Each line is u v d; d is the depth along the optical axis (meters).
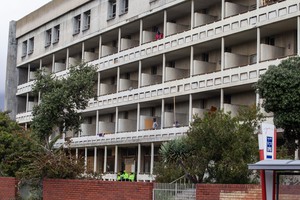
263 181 13.16
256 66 34.50
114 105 48.97
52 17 60.94
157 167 26.66
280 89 26.55
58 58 62.47
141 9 46.22
